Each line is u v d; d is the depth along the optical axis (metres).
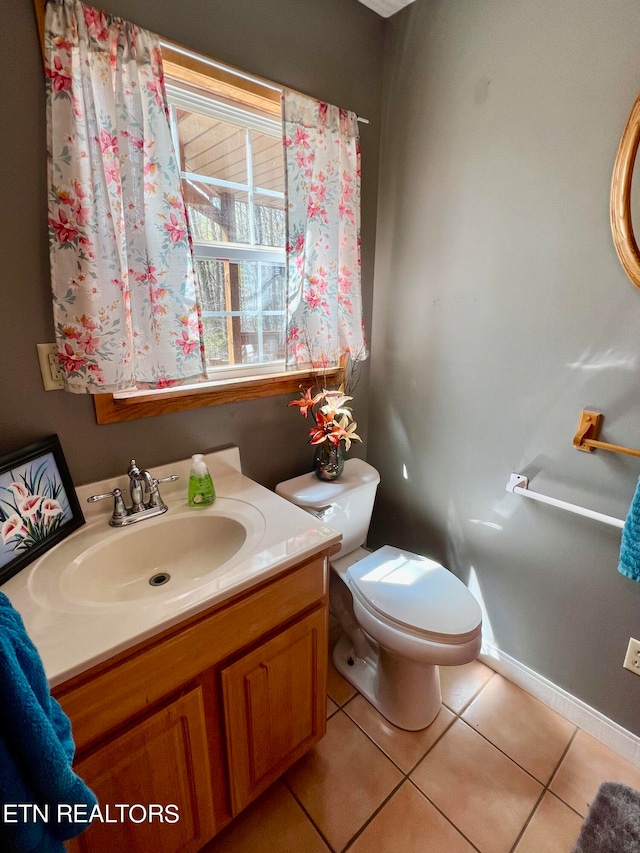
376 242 1.71
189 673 0.84
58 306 0.94
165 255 1.07
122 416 1.15
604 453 1.19
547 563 1.38
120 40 0.91
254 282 1.44
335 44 1.37
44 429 1.03
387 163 1.60
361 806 1.16
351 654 1.62
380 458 1.91
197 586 0.86
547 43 1.10
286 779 1.22
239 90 1.19
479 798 1.18
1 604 0.54
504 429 1.42
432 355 1.59
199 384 1.31
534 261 1.24
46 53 0.84
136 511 1.12
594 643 1.32
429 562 1.48
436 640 1.17
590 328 1.16
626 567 1.07
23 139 0.89
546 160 1.16
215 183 1.29
